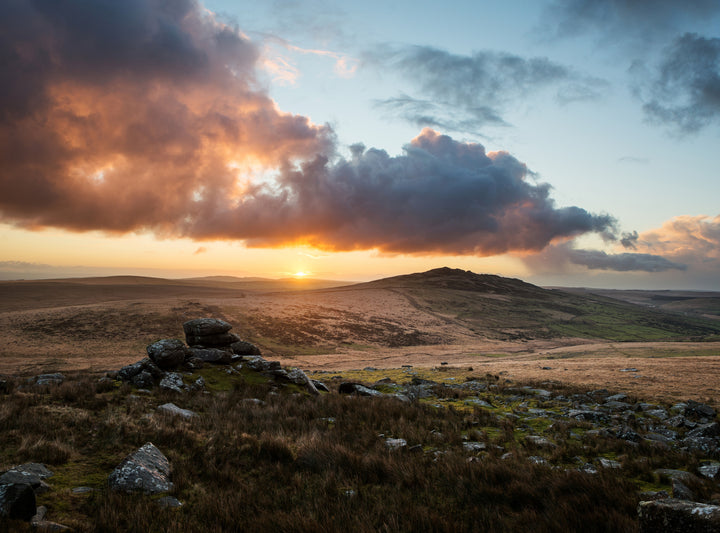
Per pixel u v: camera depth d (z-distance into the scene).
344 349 95.50
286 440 11.83
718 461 11.81
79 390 16.52
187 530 6.15
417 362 74.12
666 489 8.91
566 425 16.77
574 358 66.44
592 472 9.82
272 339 98.38
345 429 13.89
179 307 116.38
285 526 6.31
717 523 4.41
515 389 28.97
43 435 10.23
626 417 19.66
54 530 5.78
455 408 20.75
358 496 7.89
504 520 6.83
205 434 12.05
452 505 7.62
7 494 6.02
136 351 75.50
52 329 86.50
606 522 6.40
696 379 33.53
